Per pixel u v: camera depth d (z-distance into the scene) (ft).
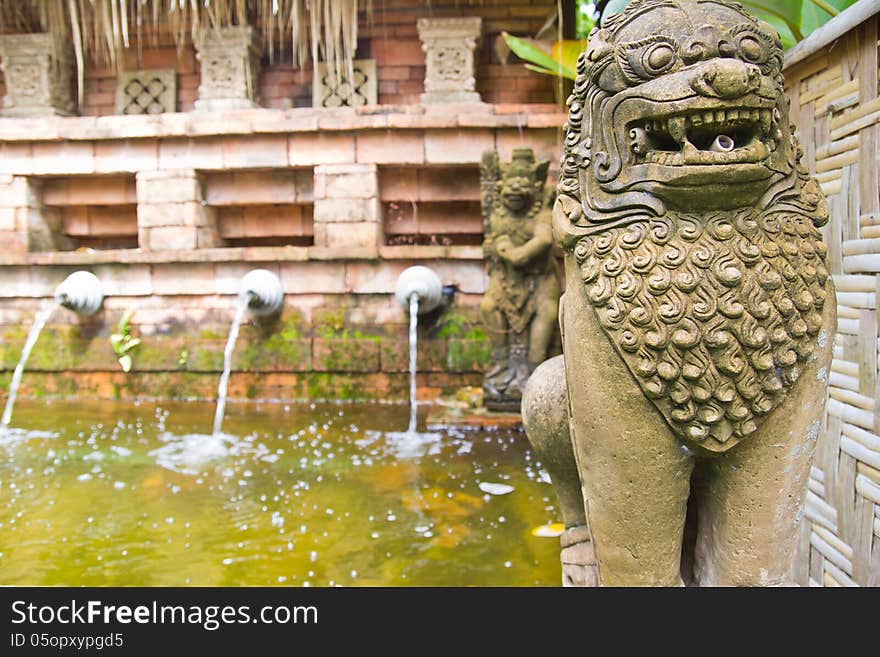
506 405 15.01
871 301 5.15
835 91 5.59
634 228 4.22
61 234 19.95
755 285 4.09
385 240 18.88
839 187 5.55
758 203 4.25
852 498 5.33
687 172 3.98
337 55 14.97
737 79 3.85
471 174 18.24
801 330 4.14
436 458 11.95
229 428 14.53
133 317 18.35
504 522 8.76
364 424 14.89
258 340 18.03
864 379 5.22
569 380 4.58
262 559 7.68
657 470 4.30
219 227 19.65
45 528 8.73
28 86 18.98
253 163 17.88
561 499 5.98
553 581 6.98
